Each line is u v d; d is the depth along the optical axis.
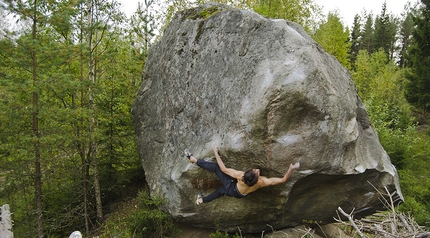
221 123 5.59
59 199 9.88
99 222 9.46
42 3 7.47
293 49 4.95
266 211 6.15
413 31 20.12
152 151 7.80
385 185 5.82
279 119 4.81
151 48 9.27
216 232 6.75
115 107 10.36
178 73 7.26
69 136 8.01
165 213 6.86
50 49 7.09
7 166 7.57
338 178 5.38
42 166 8.46
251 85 5.11
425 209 8.05
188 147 6.32
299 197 5.86
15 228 8.20
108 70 10.27
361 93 21.36
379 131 12.63
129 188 10.82
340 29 19.92
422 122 21.53
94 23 8.86
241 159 5.29
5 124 7.13
